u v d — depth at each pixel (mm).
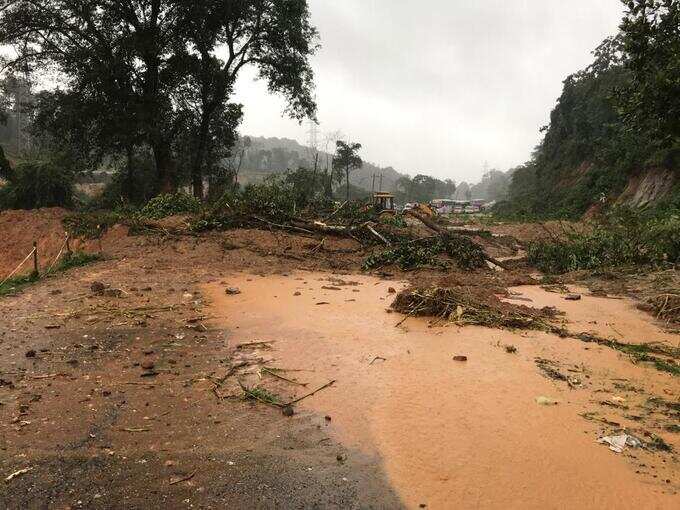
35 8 23094
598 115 55875
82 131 24766
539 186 64688
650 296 9602
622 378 5547
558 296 9945
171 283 9836
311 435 4145
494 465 3750
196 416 4418
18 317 7156
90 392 4812
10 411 4355
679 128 9039
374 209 19547
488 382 5324
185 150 29766
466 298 8445
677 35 8969
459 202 96375
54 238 16688
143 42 23234
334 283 10555
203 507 3203
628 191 39156
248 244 13766
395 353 6156
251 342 6445
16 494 3254
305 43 28594
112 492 3320
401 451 3928
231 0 24984
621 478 3609
